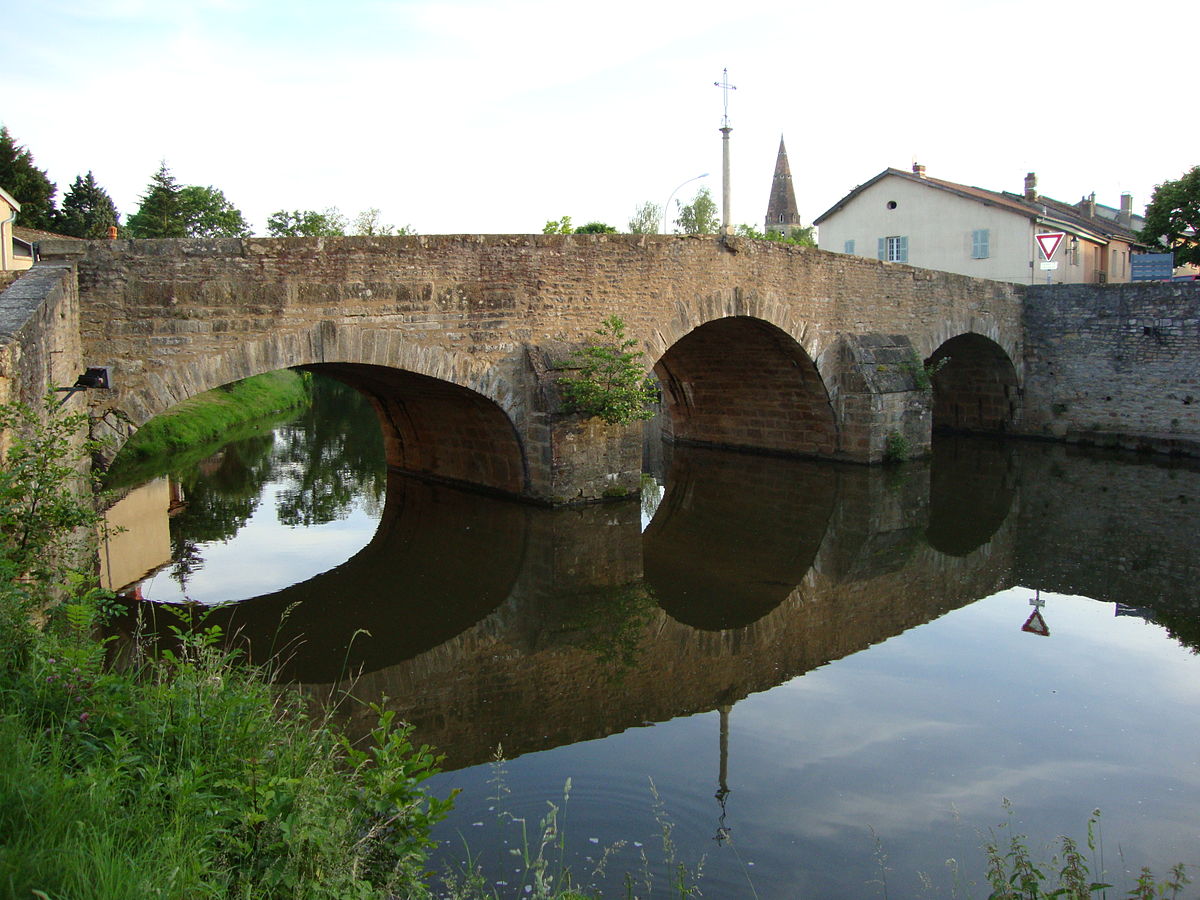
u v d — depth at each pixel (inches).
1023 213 1007.0
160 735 154.7
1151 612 380.8
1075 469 730.8
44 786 122.7
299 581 426.0
